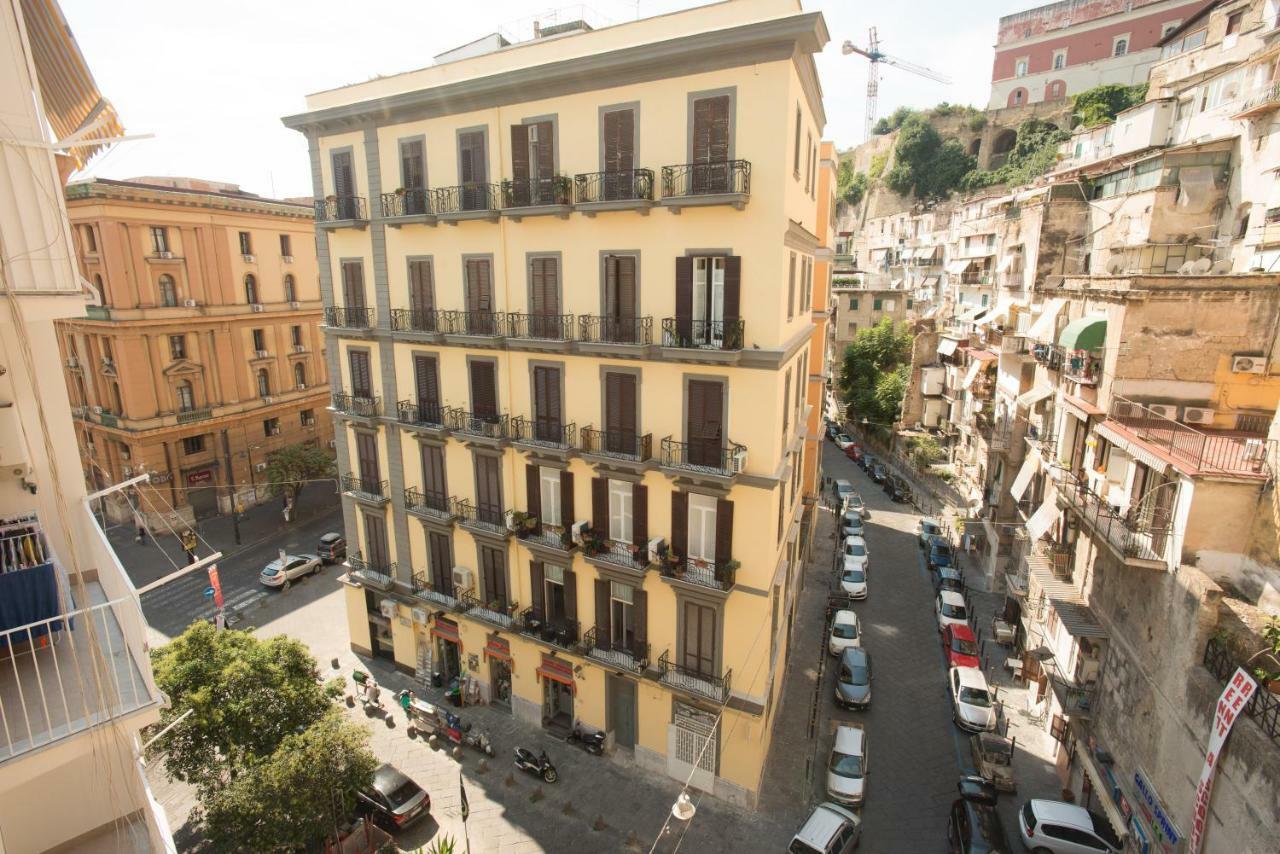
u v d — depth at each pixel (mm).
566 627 24062
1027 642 28812
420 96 22594
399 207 24391
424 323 24812
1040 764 24312
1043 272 36219
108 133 10719
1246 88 31547
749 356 19047
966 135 85688
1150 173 30516
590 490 22766
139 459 43500
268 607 35500
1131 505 20000
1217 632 15641
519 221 22078
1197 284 20062
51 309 8258
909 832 21219
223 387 47688
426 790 22562
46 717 7500
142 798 9461
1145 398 20953
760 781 22812
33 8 8523
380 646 30578
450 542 26344
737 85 17953
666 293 20109
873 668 30375
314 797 16922
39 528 9523
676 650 22094
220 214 46781
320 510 49312
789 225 18906
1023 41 79688
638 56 18625
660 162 19359
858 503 49656
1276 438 16344
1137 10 71125
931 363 57438
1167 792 16453
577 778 23109
